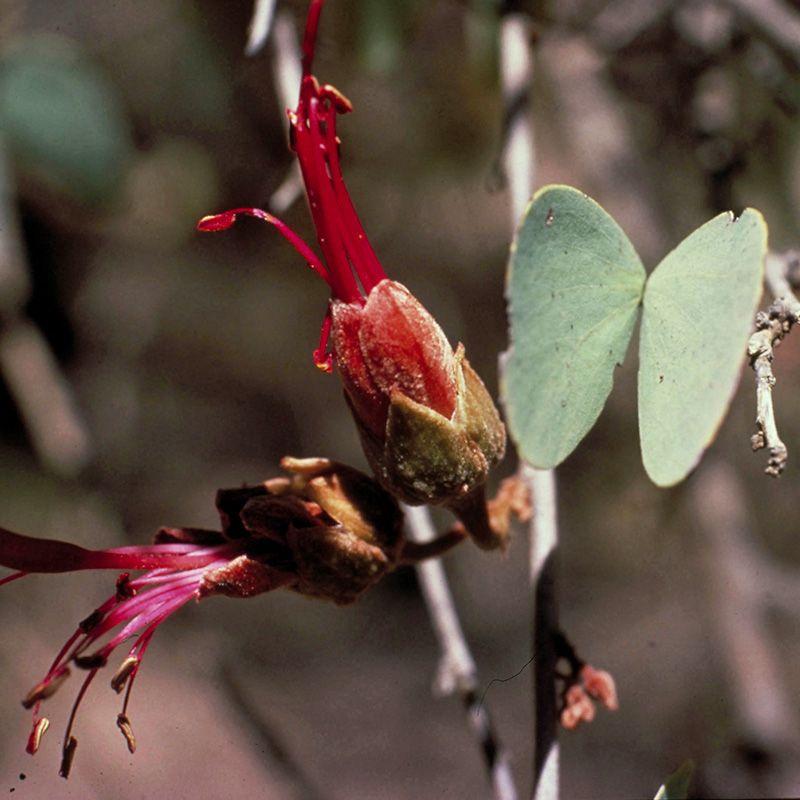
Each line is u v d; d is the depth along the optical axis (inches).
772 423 75.1
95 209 181.2
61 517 264.2
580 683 87.0
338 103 80.8
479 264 298.7
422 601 350.0
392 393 76.7
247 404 341.4
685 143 190.5
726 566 184.2
